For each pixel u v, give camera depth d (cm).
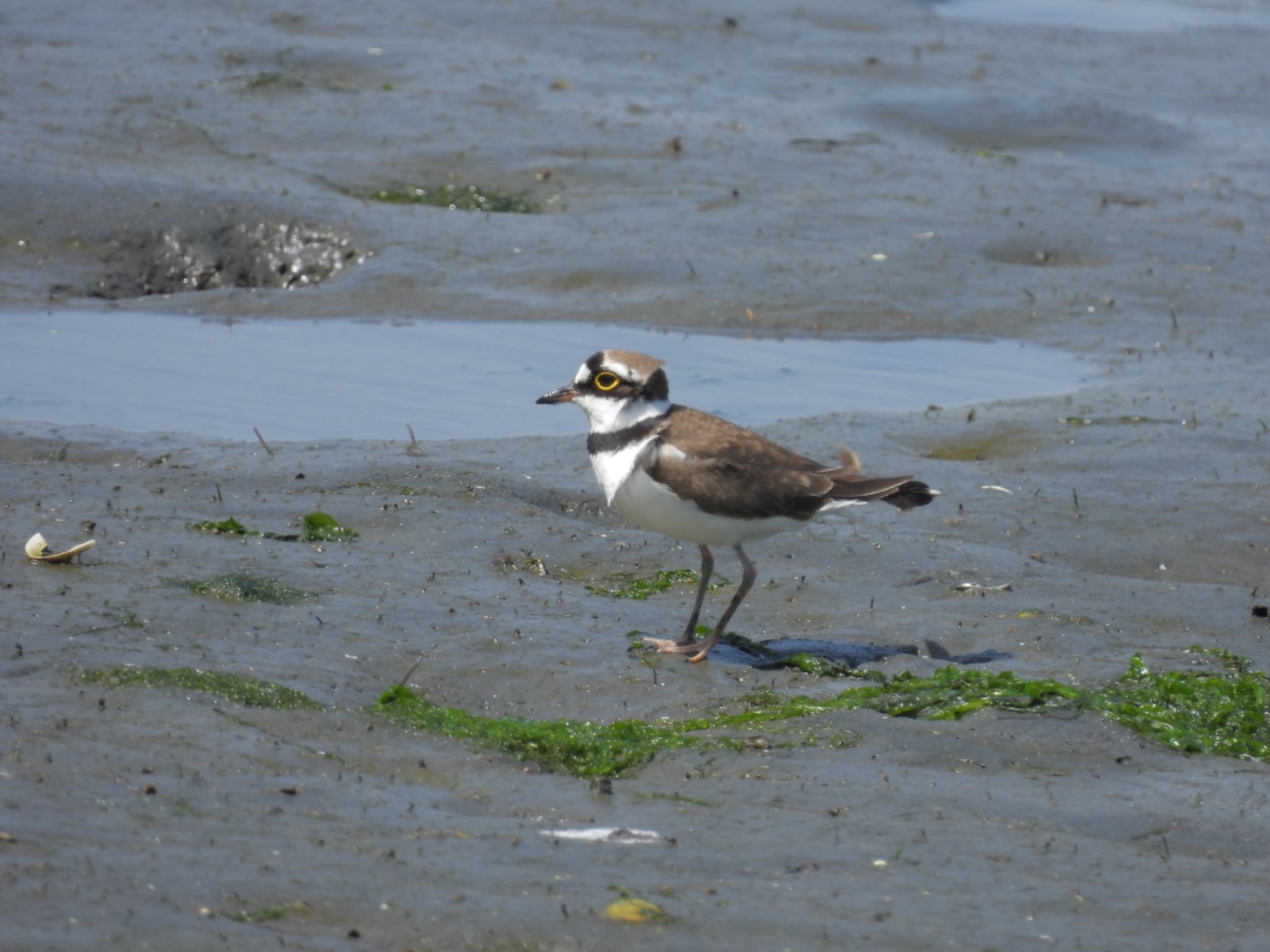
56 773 741
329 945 600
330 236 2262
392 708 894
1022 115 3266
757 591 1191
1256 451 1602
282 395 1680
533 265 2203
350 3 3697
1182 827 803
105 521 1212
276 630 1005
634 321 2039
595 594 1158
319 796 756
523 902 650
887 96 3338
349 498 1325
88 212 2205
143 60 3048
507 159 2670
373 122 2822
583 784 817
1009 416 1694
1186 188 2872
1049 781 859
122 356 1798
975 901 688
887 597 1186
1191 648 1090
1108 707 942
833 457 1525
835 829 765
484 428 1602
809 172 2734
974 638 1103
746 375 1852
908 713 939
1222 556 1338
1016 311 2139
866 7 4166
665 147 2800
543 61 3378
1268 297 2267
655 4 3916
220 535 1204
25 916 595
